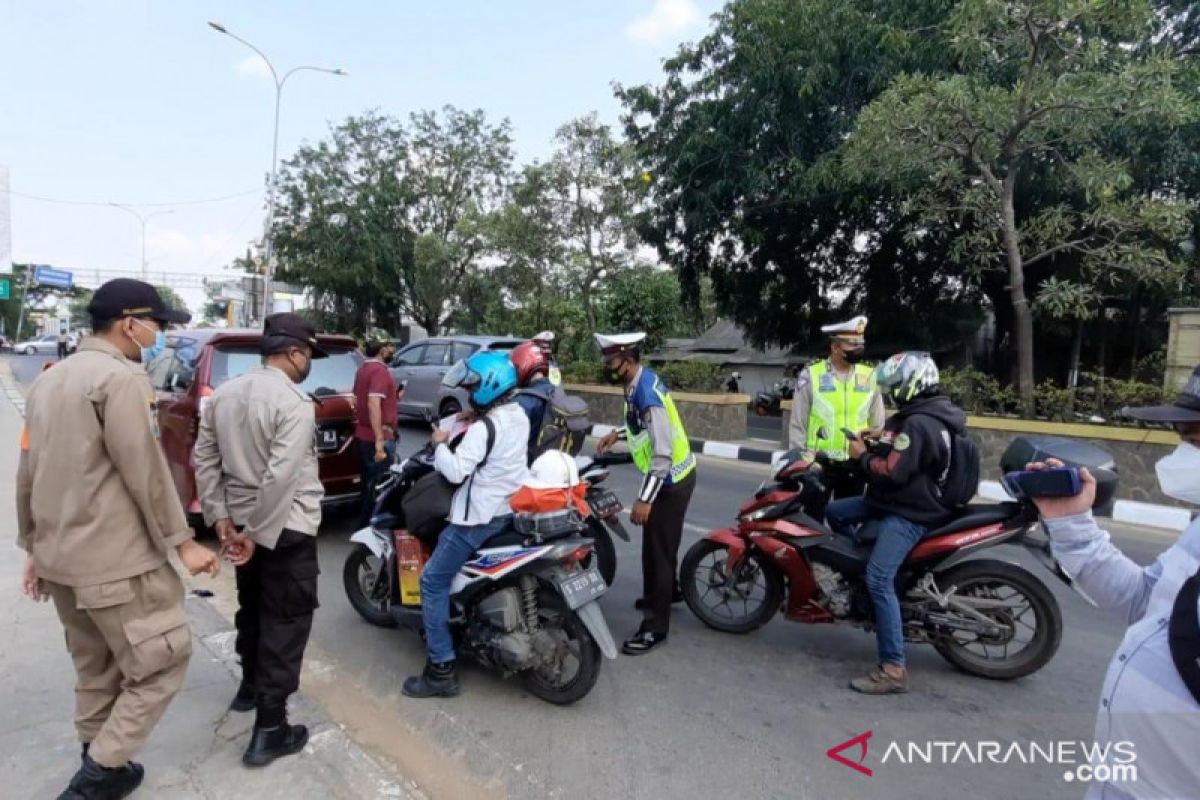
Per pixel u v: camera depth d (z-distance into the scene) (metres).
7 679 3.42
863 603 4.01
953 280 17.97
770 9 14.41
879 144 10.02
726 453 11.49
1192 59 12.60
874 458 3.76
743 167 15.43
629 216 16.64
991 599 3.88
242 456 2.84
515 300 22.30
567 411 6.12
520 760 3.09
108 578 2.35
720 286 19.61
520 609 3.54
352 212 31.00
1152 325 17.52
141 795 2.58
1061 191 12.16
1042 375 20.05
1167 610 1.61
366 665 3.97
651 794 2.87
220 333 6.06
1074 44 9.12
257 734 2.82
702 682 3.85
